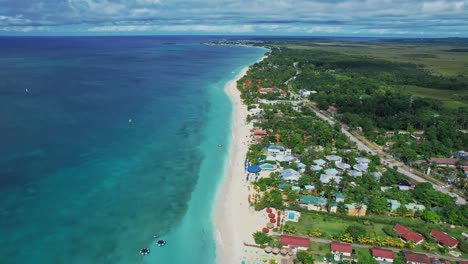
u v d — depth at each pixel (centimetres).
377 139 13350
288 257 6706
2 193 8412
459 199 9206
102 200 8481
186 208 8306
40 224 7406
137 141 12344
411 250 7006
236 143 12506
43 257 6488
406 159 11525
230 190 9181
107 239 7100
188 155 11338
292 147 12044
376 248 6881
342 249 6738
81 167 10069
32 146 11225
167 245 7000
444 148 12131
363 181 9575
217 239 7219
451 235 7556
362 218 8050
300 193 9019
